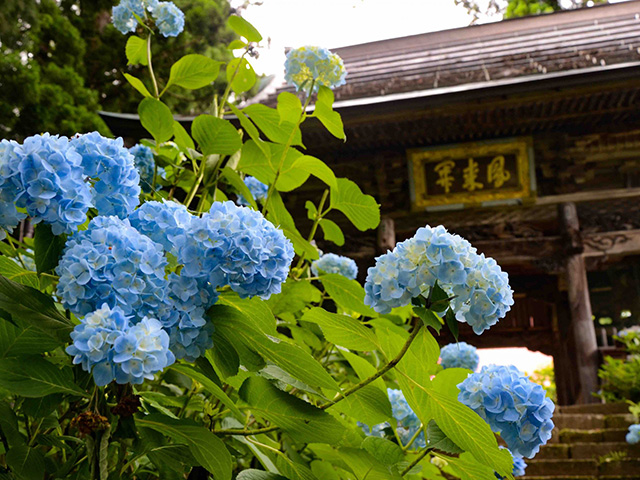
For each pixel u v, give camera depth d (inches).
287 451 57.7
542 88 329.7
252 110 72.9
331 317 48.7
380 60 473.1
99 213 37.7
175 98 621.9
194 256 35.7
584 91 331.9
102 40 655.8
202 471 49.9
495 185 386.0
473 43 475.5
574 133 377.7
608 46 397.7
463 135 376.5
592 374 373.4
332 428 43.3
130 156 38.6
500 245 401.7
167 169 85.8
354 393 51.5
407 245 43.5
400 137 374.0
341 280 69.6
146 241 34.5
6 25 487.8
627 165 384.5
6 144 33.8
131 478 46.7
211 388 43.2
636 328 569.9
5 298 34.7
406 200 407.8
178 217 38.2
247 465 68.4
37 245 35.5
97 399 34.8
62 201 33.9
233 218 36.5
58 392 35.9
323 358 83.8
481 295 41.8
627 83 324.8
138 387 54.6
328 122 75.0
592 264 405.1
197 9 619.8
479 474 49.5
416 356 46.0
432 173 390.6
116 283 32.2
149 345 30.2
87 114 538.6
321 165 71.2
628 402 311.7
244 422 47.6
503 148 379.2
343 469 57.7
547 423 43.3
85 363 30.0
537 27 481.7
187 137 73.1
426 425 50.2
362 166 401.1
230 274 35.9
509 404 43.1
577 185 393.4
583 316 379.2
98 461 32.5
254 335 38.9
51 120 525.7
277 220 71.9
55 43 609.3
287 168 73.3
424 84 394.9
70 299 31.7
